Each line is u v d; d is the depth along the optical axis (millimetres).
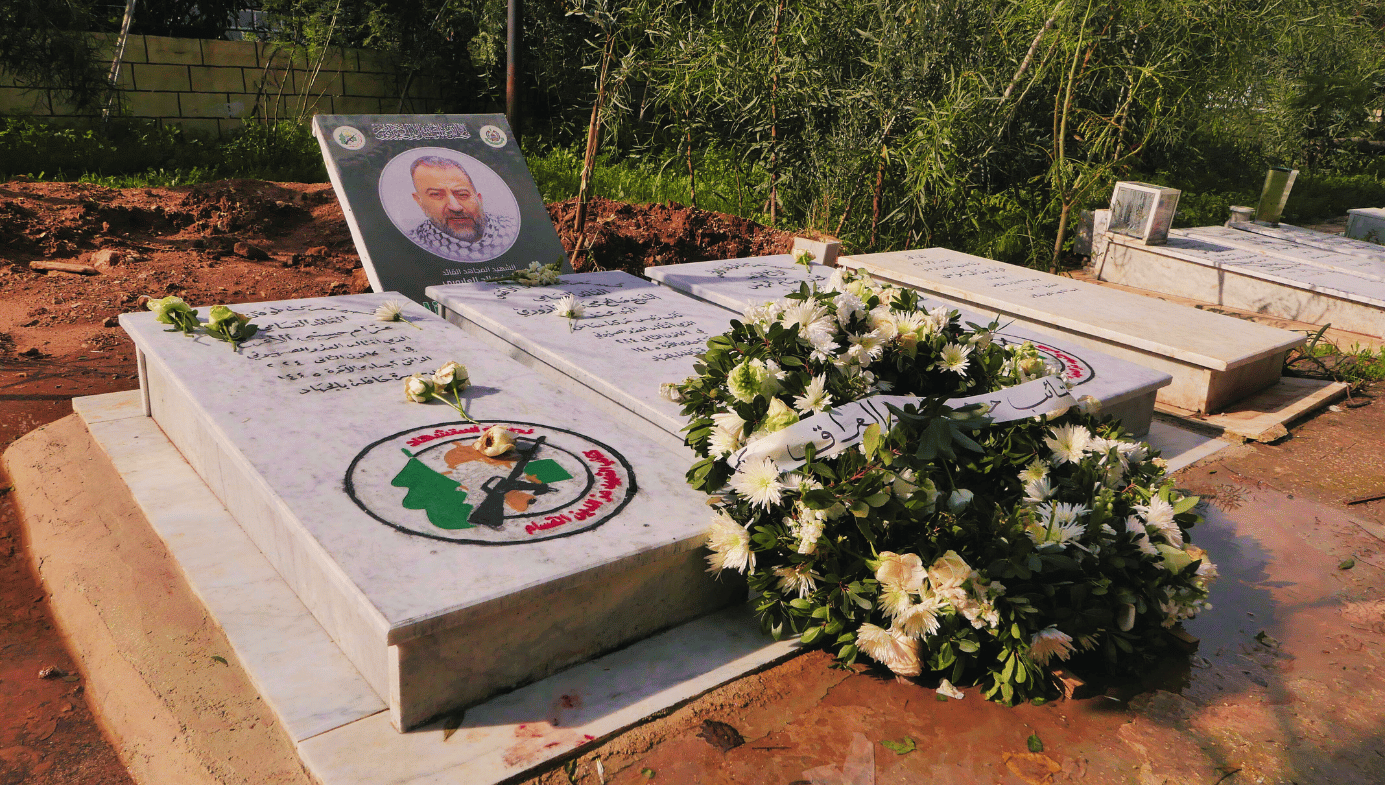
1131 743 2430
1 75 9398
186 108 10836
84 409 4176
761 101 7977
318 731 2254
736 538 2611
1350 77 13945
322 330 4180
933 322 3203
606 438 3326
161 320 3994
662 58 7562
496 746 2240
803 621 2785
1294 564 3533
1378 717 2596
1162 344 5180
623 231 7539
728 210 9586
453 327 4387
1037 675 2543
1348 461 4633
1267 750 2430
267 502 2883
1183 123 9656
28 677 2590
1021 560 2451
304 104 11781
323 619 2678
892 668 2551
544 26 11984
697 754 2289
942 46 7617
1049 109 9016
